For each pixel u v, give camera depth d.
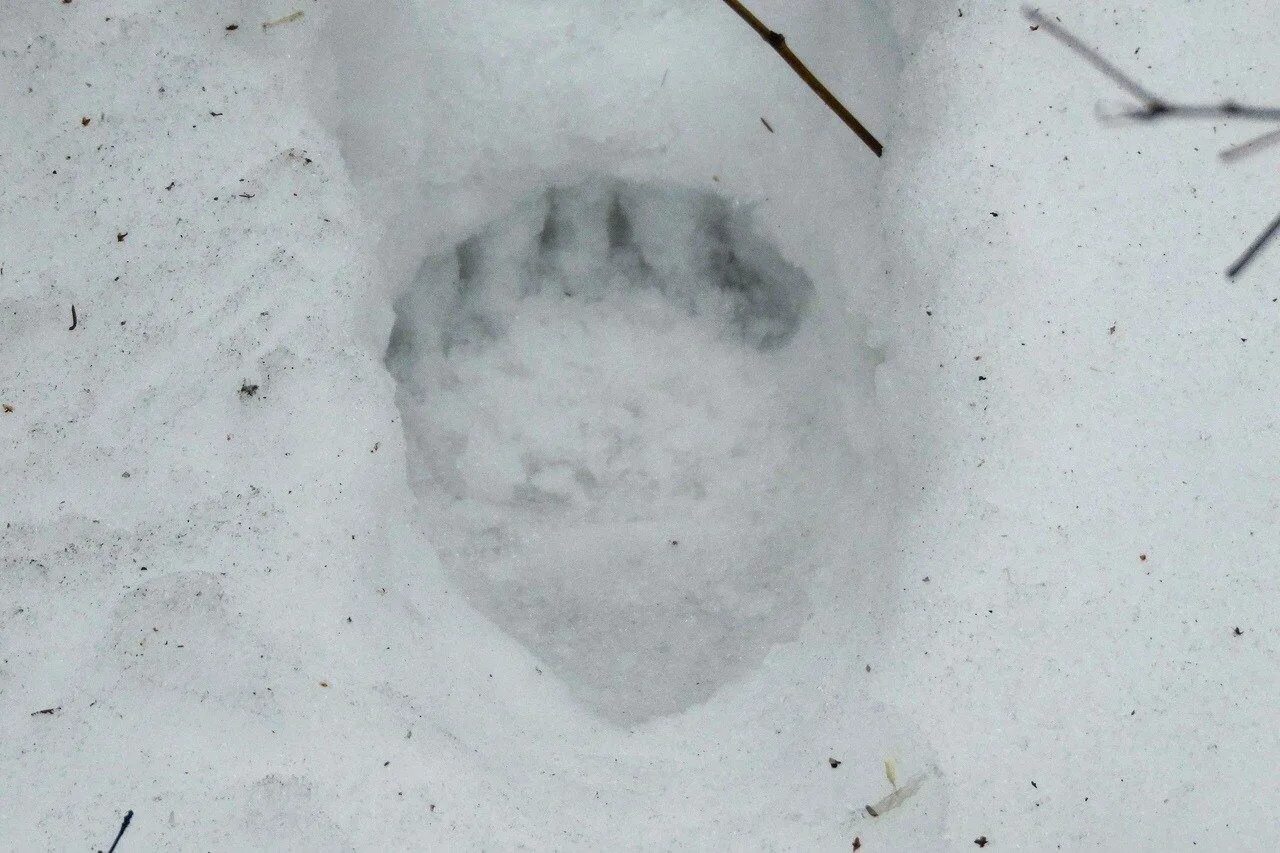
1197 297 0.99
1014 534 0.97
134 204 1.02
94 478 0.99
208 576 0.98
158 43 1.04
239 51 1.04
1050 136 1.00
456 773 0.96
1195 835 0.95
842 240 1.05
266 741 0.96
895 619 0.97
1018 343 0.99
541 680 1.02
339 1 1.04
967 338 0.99
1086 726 0.96
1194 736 0.96
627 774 0.98
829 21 1.05
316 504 0.99
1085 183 1.00
